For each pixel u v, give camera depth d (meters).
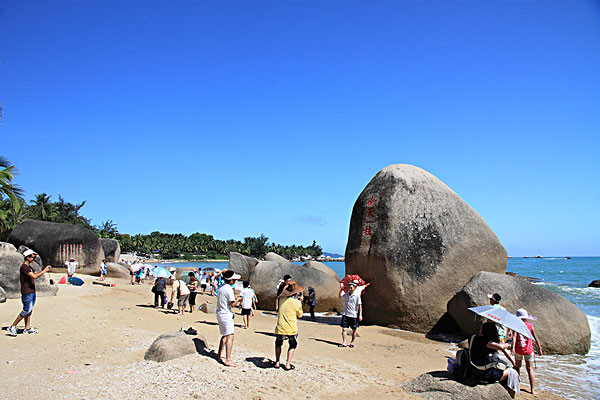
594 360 11.03
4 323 11.14
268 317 17.12
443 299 13.93
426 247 14.24
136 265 28.48
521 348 8.41
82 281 22.72
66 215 70.31
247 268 27.09
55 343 9.36
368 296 14.70
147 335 10.51
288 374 7.88
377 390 7.32
